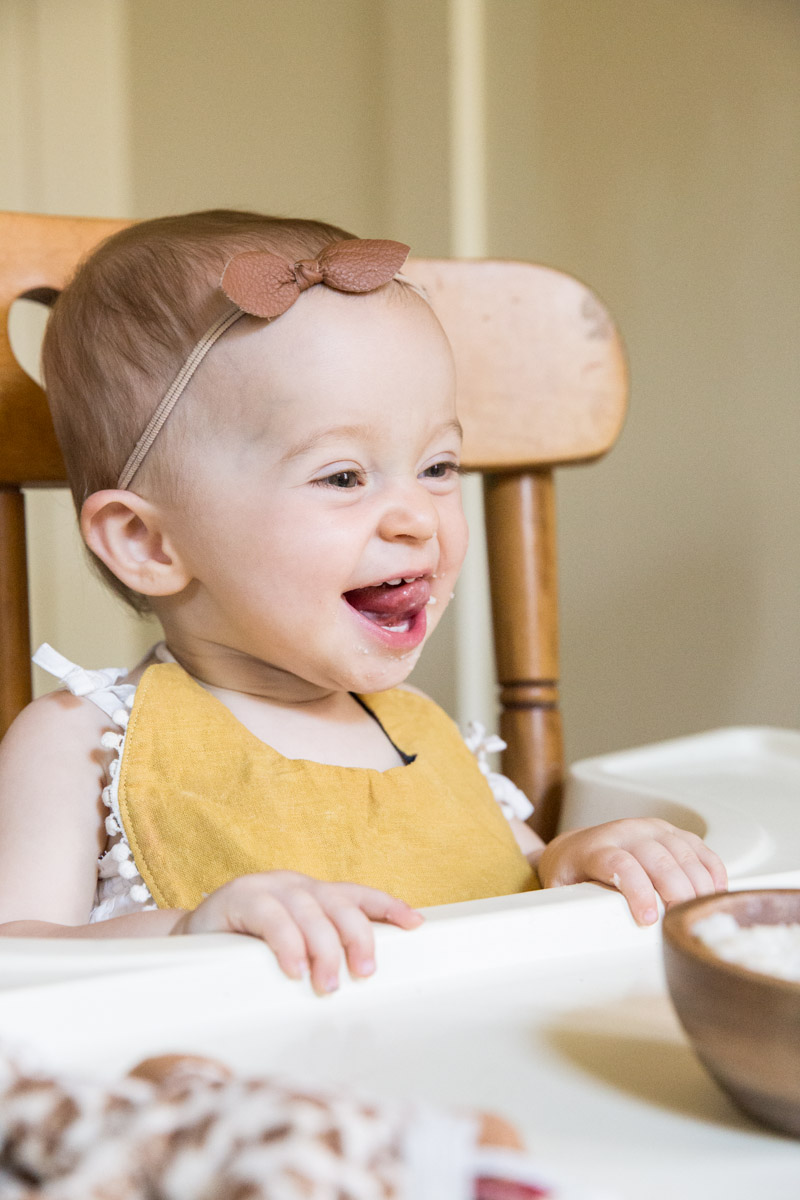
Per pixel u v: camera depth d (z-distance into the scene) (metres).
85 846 0.71
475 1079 0.34
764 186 1.84
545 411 0.98
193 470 0.75
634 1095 0.33
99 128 2.02
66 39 2.00
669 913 0.34
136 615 0.95
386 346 0.74
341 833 0.74
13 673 0.87
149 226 0.84
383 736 0.84
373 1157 0.21
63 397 0.80
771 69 1.83
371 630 0.75
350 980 0.43
